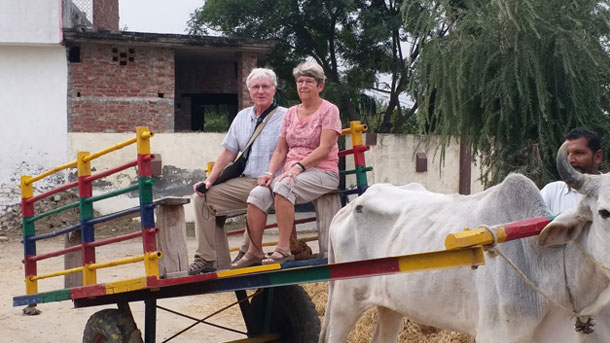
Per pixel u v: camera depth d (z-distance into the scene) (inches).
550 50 261.3
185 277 180.9
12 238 595.5
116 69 680.4
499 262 151.3
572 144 166.1
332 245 201.5
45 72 656.4
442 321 169.0
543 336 151.3
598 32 263.7
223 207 205.0
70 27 682.8
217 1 805.9
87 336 208.2
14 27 636.7
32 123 653.9
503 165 267.9
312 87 200.8
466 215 165.6
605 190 129.6
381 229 189.8
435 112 278.4
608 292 137.9
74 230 206.8
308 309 219.0
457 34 277.6
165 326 302.2
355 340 251.0
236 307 334.0
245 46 690.8
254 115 218.4
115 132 681.0
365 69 865.5
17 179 650.2
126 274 406.6
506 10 253.3
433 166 664.4
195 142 643.5
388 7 839.7
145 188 180.5
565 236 136.4
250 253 200.2
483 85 266.2
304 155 202.1
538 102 258.1
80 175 199.2
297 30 836.6
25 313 323.6
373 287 188.2
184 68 797.9
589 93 258.2
